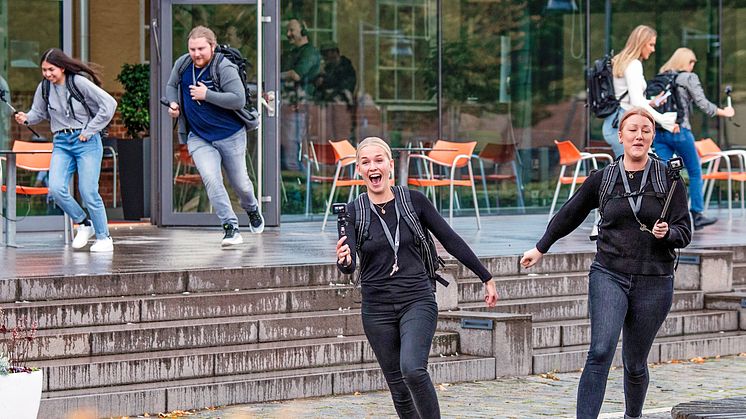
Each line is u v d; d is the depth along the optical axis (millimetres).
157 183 17703
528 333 10828
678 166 7711
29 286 10344
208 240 14945
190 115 14367
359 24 18922
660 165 7742
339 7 18766
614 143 14656
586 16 20703
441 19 19531
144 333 9883
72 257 12625
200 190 17188
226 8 17094
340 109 18812
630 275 7715
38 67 16812
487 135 20000
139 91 20312
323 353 10266
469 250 7609
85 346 9656
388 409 9367
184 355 9648
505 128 20141
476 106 19906
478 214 18219
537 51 20375
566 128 20625
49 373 9078
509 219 19438
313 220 18562
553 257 12914
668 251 7754
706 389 10367
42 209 16641
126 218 19453
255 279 11273
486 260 12445
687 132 16109
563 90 20594
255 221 15547
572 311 12070
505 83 20125
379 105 19125
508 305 11703
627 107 14523
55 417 8766
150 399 9109
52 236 15797
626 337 7914
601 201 7793
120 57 21141
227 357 9805
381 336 7547
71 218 13914
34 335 9531
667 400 9883
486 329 10680
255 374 9867
